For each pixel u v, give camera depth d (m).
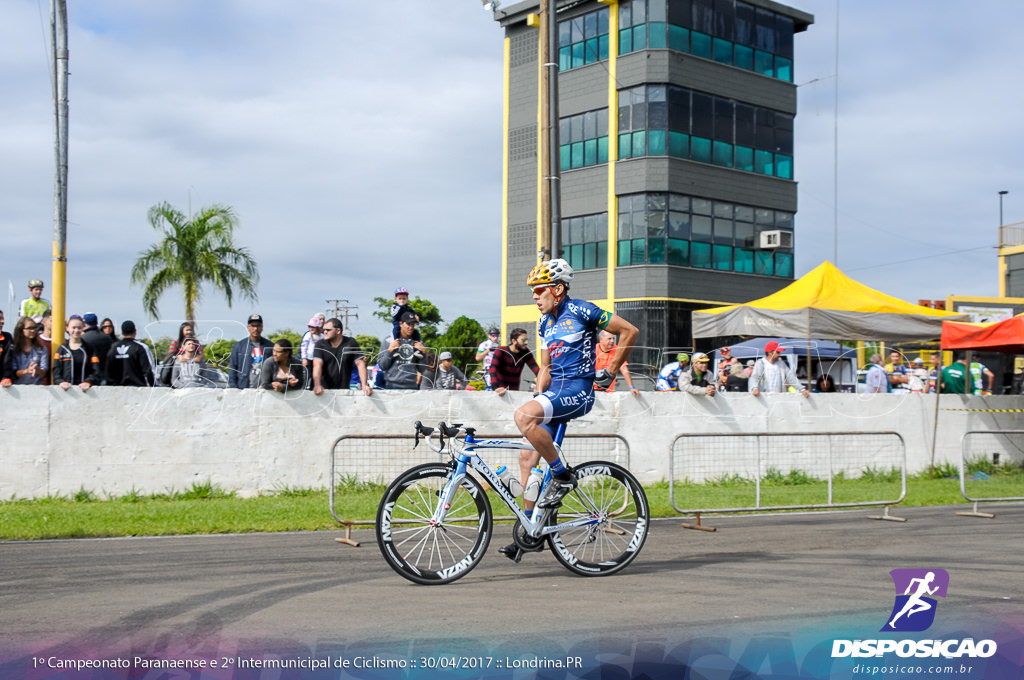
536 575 5.68
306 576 5.52
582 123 30.84
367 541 6.91
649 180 28.97
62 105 10.67
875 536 7.46
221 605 4.70
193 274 23.31
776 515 8.88
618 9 29.86
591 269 30.50
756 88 31.42
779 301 14.68
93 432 8.91
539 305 5.58
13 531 6.91
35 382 9.02
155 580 5.33
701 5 30.02
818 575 5.70
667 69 28.97
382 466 9.82
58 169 10.61
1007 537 7.40
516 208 32.69
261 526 7.43
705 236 30.02
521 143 32.53
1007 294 38.22
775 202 31.91
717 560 6.27
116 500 8.91
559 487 5.53
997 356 15.45
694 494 10.18
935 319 14.48
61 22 10.68
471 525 5.50
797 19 32.66
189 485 9.20
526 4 31.84
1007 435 13.33
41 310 11.80
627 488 5.87
